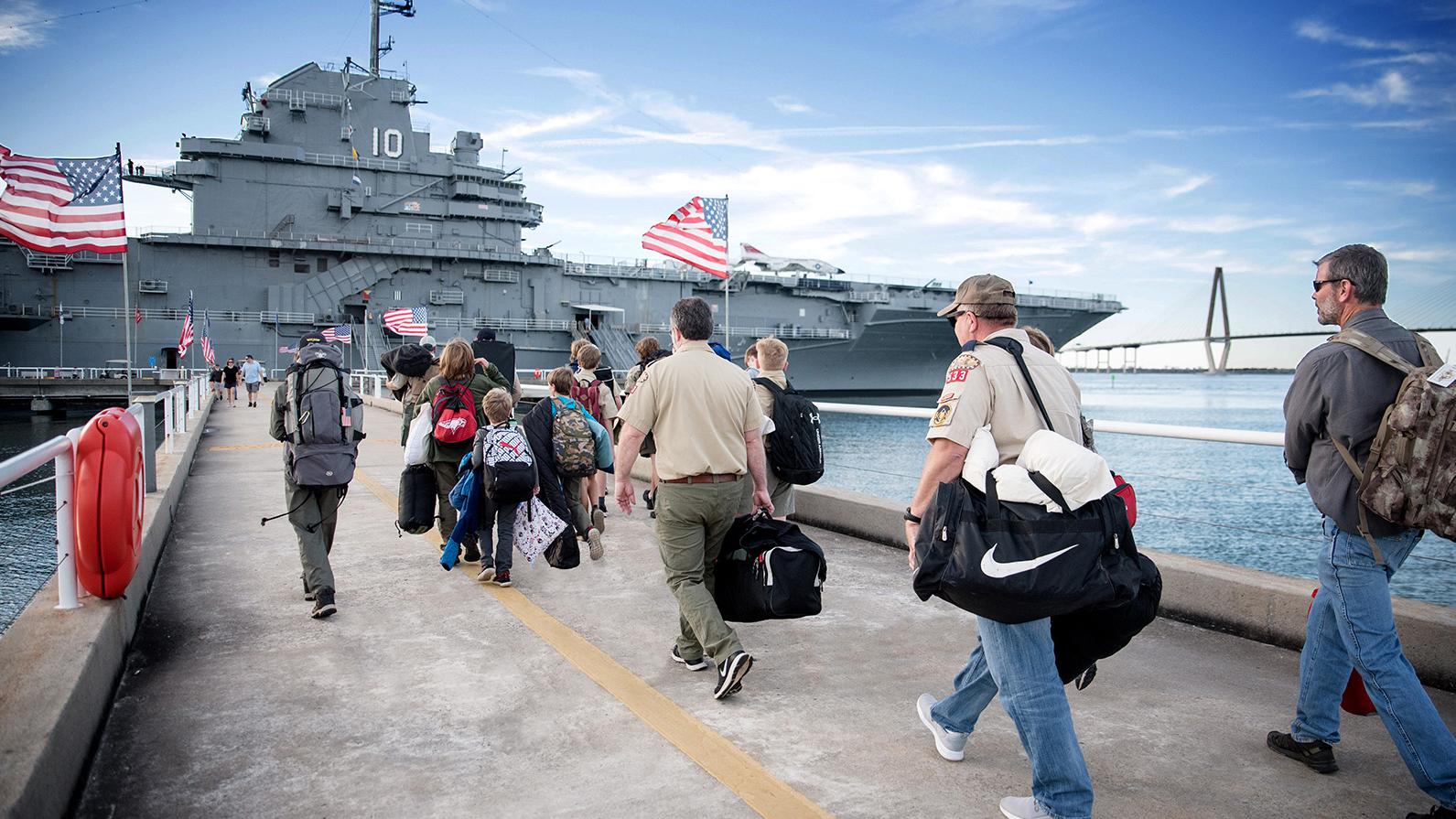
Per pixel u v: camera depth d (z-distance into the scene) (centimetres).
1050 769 257
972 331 297
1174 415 6156
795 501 757
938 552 251
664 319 5188
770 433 486
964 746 317
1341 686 298
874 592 539
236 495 945
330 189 4472
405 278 4600
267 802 282
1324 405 279
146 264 4175
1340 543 285
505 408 532
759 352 507
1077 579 239
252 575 590
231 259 4306
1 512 1269
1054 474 243
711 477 380
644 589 553
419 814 275
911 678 398
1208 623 458
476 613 500
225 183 4303
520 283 4825
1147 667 405
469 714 355
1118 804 283
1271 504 2394
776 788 293
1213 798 288
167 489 759
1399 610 388
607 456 618
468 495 548
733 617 386
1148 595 268
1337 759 317
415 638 454
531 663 417
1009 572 240
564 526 533
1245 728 341
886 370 5634
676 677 399
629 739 331
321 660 420
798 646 441
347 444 496
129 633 429
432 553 658
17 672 304
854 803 282
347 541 701
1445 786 265
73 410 4062
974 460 258
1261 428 4809
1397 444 259
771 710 360
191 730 338
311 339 501
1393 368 267
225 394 3453
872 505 679
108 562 383
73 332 4084
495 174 4838
